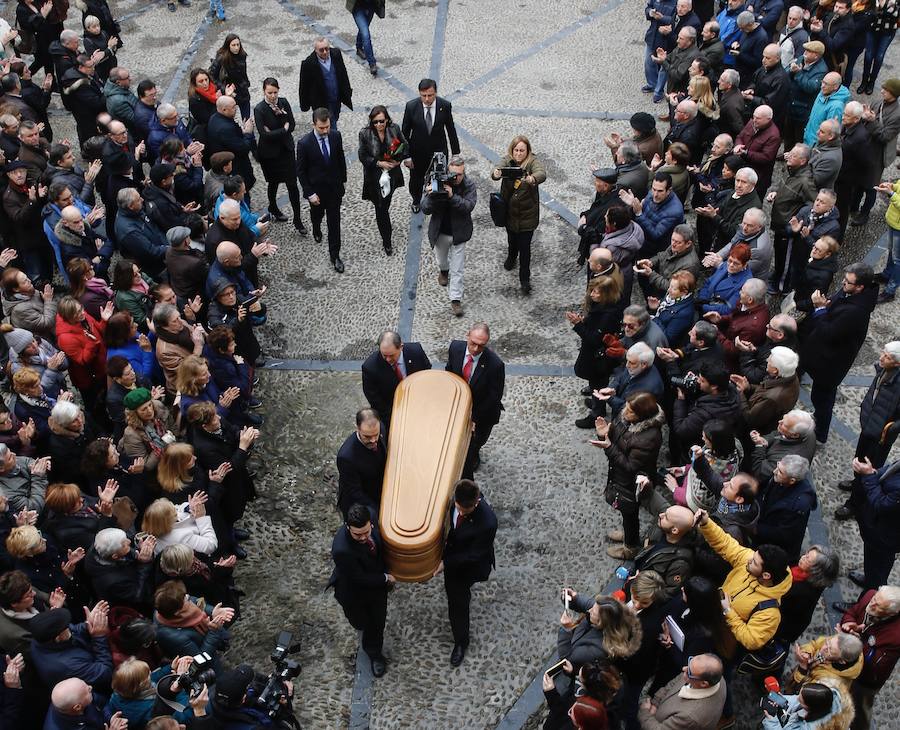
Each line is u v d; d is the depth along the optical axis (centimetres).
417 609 749
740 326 809
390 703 686
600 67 1478
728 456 682
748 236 870
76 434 735
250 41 1548
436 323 1024
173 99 1395
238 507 761
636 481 709
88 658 595
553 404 925
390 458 718
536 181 977
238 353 895
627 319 796
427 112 1095
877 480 691
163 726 514
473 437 805
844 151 1059
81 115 1219
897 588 589
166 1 1683
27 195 998
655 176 936
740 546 622
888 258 1023
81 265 852
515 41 1546
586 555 786
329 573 777
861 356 978
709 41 1224
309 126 1339
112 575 636
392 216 1186
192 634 629
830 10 1313
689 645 585
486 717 676
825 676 574
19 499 695
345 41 1546
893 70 1451
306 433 902
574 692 559
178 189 1016
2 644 602
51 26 1375
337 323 1031
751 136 1059
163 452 693
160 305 814
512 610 745
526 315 1033
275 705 557
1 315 916
